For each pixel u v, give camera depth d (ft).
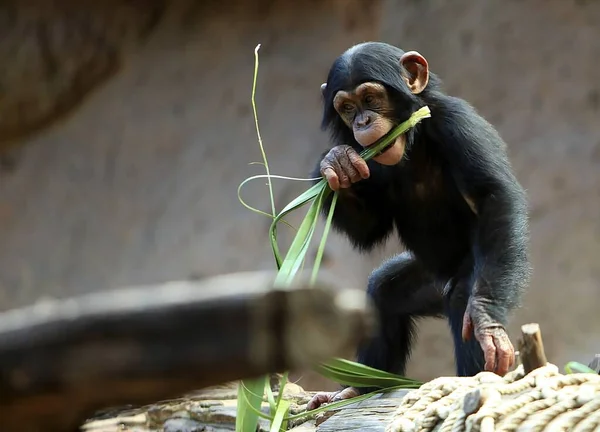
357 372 19.51
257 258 57.67
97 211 63.67
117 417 24.67
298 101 59.36
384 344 25.73
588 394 12.85
